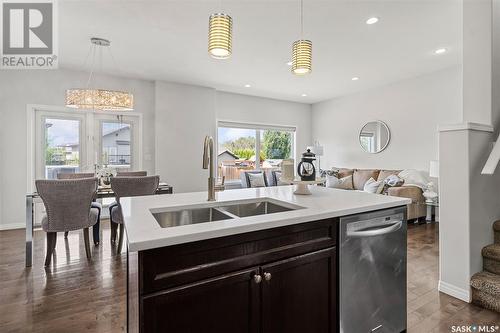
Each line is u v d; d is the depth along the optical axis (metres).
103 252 3.05
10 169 4.12
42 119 4.35
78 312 1.90
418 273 2.55
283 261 1.23
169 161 5.20
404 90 5.15
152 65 4.27
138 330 0.92
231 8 2.64
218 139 6.10
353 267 1.46
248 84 5.39
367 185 4.90
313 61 4.10
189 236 0.99
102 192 3.07
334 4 2.58
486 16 2.22
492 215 2.29
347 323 1.45
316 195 1.90
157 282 0.94
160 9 2.67
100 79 4.70
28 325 1.75
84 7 2.64
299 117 7.15
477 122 2.28
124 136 4.97
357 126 6.11
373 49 3.64
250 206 1.80
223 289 1.08
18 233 3.85
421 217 4.54
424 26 3.01
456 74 4.38
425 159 4.84
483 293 1.98
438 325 1.78
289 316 1.25
